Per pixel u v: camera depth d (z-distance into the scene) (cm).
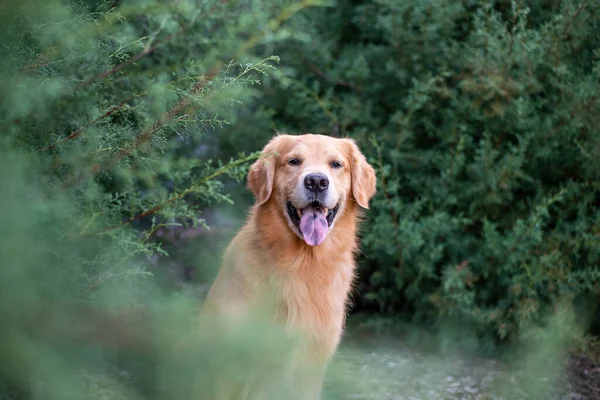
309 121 878
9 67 250
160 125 325
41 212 225
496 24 748
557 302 728
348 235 559
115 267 338
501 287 779
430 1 781
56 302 221
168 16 366
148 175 339
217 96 322
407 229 766
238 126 866
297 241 520
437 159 800
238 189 863
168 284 288
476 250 787
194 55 481
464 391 643
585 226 737
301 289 514
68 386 205
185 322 239
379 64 867
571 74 741
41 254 216
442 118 823
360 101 862
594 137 723
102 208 338
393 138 823
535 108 773
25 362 198
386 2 800
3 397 216
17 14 233
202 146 866
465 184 785
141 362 253
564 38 744
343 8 905
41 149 292
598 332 792
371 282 836
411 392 628
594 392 655
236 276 511
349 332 806
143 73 349
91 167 300
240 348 243
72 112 317
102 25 302
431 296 770
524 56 728
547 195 772
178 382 249
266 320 252
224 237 674
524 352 739
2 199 190
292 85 870
